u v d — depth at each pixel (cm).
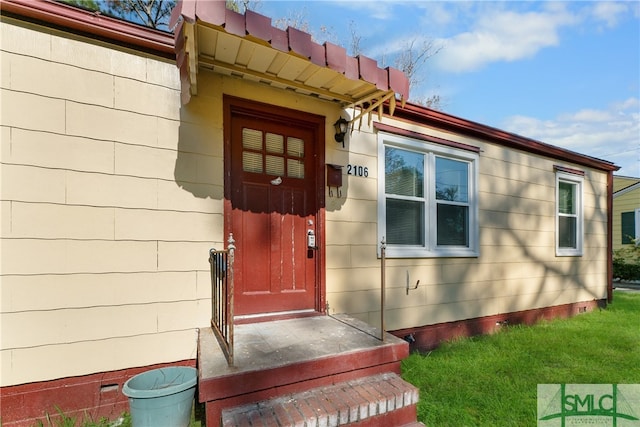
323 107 325
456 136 424
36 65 212
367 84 273
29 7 204
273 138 309
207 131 267
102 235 227
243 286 290
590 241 603
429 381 275
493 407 233
